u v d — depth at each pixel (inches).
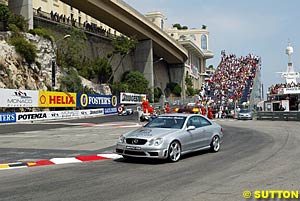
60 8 2994.6
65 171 367.9
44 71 2033.7
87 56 2822.3
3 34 1845.5
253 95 2485.2
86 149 553.3
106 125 1177.4
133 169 373.1
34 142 657.0
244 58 3533.5
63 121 1523.1
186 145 434.6
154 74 3919.8
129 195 263.6
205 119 496.7
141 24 3070.9
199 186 289.7
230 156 460.1
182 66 4384.8
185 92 4367.6
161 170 366.0
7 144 626.8
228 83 2984.7
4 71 1717.5
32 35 1998.0
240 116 1692.9
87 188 287.9
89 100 2017.7
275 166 379.9
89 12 2620.6
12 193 273.7
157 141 399.9
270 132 842.8
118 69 3176.7
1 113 1363.2
